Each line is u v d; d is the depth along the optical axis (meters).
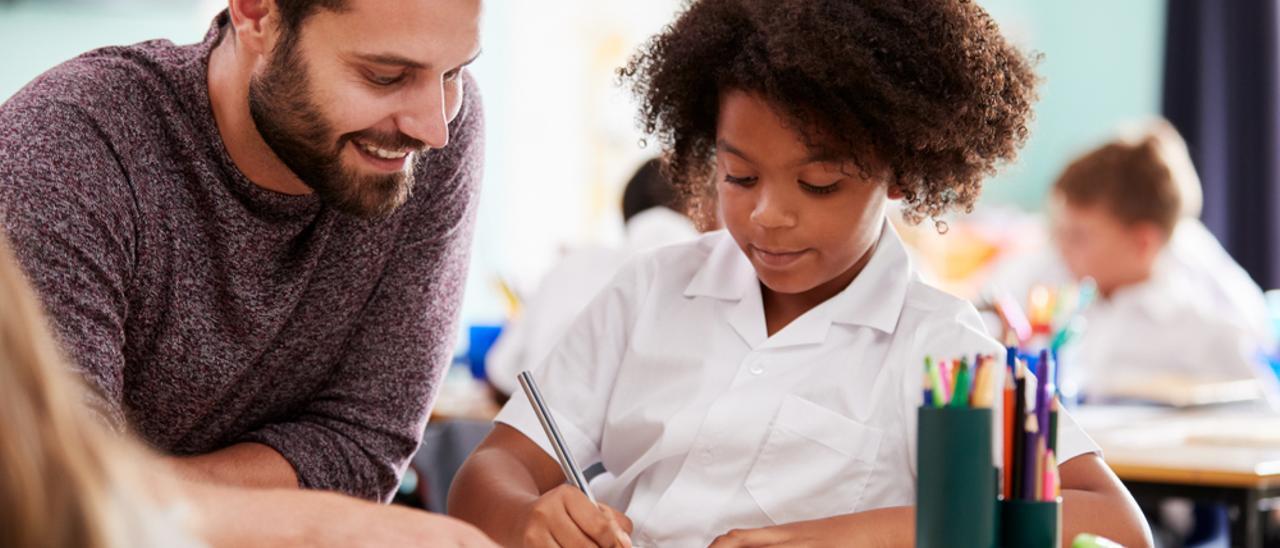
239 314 1.25
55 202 1.12
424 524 0.89
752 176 1.19
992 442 0.90
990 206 4.90
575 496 1.13
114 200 1.16
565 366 1.35
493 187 4.48
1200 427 2.32
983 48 1.21
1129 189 3.16
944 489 0.90
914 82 1.18
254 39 1.16
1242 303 3.34
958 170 1.24
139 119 1.20
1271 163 4.24
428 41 1.09
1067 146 4.87
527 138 4.53
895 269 1.27
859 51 1.15
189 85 1.22
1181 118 4.37
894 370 1.22
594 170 4.61
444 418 2.58
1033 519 0.92
